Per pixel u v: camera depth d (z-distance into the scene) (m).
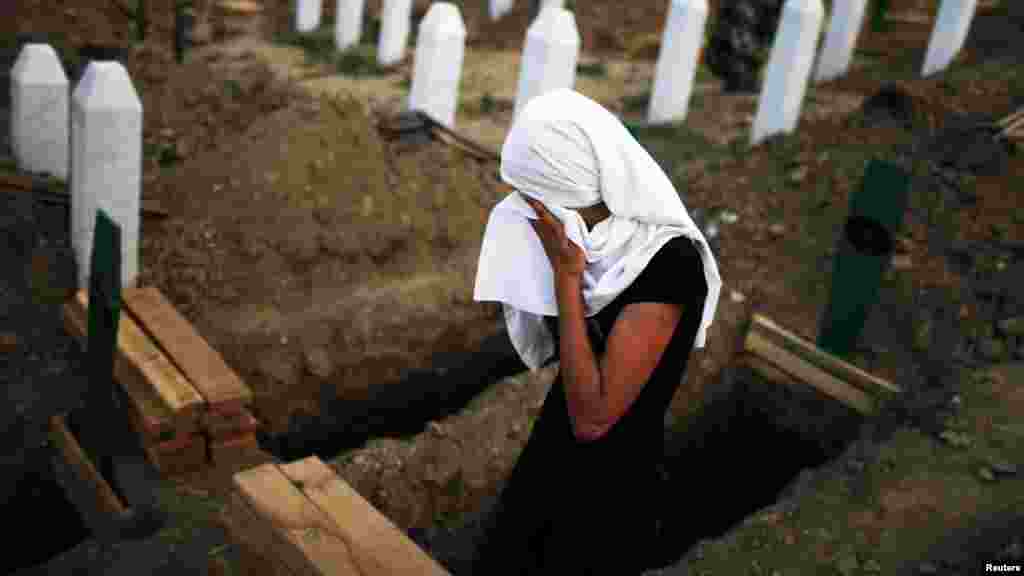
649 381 1.70
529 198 1.66
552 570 1.84
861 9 10.96
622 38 13.88
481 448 4.75
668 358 1.68
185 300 5.78
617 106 10.83
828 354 5.51
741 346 5.87
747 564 3.74
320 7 14.52
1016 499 4.08
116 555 4.06
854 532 3.93
